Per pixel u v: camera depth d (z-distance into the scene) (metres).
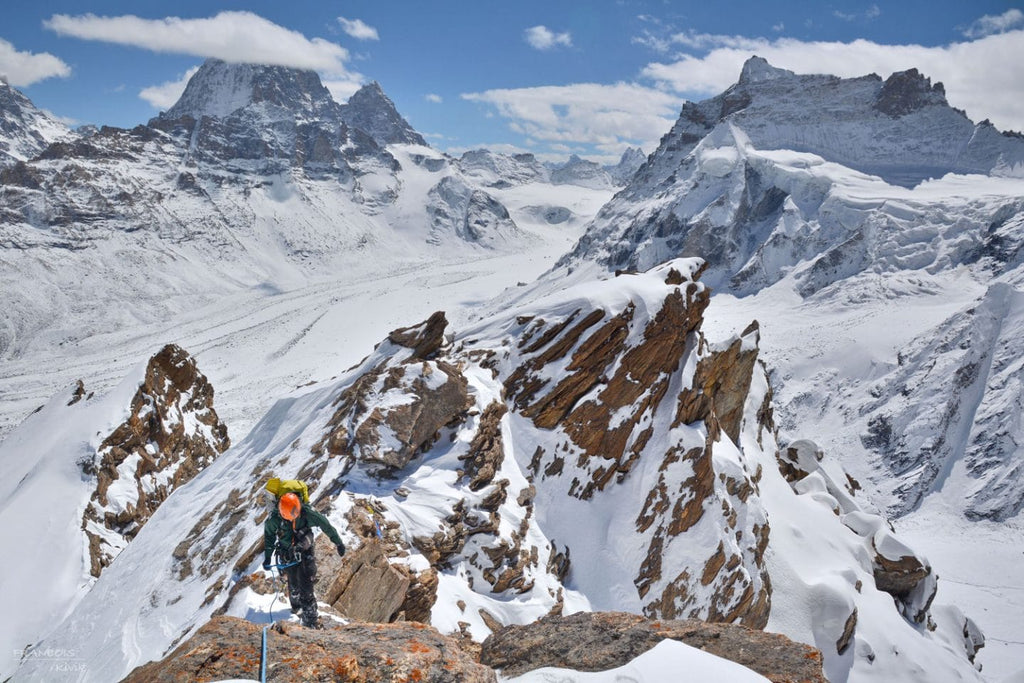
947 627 43.62
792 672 9.63
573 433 33.25
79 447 40.81
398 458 25.16
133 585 24.27
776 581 34.19
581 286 37.81
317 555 16.62
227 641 9.16
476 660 11.26
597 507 31.88
